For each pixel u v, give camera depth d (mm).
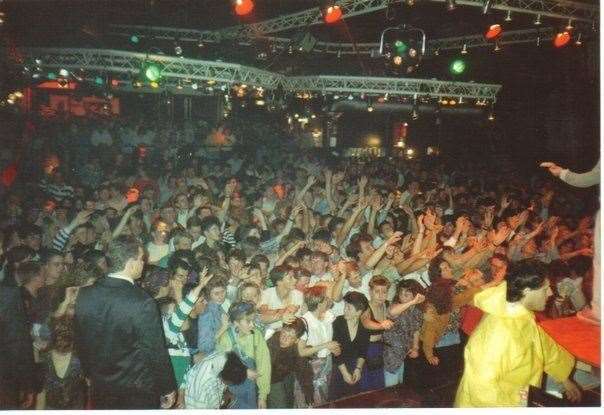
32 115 11352
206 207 5832
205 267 3689
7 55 9672
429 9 11406
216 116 14562
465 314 4512
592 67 11891
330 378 3820
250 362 3482
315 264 4289
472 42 12164
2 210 6020
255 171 10016
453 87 12422
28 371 3074
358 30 12930
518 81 14352
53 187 7844
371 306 4012
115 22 11695
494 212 7402
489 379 2625
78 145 10727
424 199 8250
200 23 12125
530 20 11203
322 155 14109
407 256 5238
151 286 3855
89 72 10703
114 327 2830
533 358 2648
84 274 3576
